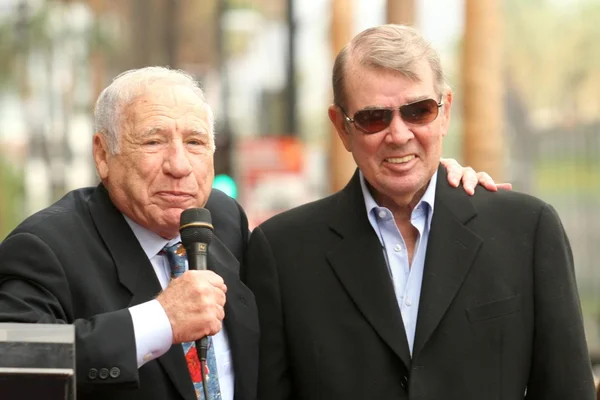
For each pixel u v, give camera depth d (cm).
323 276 481
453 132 2480
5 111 3762
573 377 459
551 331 461
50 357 361
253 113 3341
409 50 459
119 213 460
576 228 2872
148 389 435
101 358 406
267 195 1989
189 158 449
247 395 466
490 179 493
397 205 479
